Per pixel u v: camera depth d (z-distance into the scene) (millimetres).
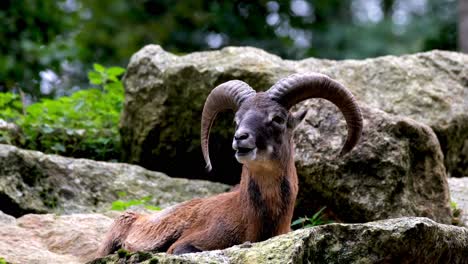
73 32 42188
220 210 15844
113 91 27344
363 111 19656
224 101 16359
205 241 15586
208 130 16766
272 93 15766
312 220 18719
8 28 35156
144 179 22031
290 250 12648
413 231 13656
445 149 23109
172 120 22953
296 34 47906
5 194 20172
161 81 23203
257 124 15164
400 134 19266
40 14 35594
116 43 44844
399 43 44625
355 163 19125
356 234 13508
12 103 27719
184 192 21812
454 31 44281
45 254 16781
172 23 46031
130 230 17078
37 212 20438
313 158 19406
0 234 17422
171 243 16203
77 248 17594
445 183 19531
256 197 15328
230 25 46031
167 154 23172
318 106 20016
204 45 46406
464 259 15078
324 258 13250
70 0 45906
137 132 23594
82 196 21156
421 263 14141
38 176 20969
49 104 26109
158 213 16938
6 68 34469
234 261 12883
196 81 22547
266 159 15062
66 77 41531
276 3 47906
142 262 13102
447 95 23359
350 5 50344
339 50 45688
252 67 22250
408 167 19125
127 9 46625
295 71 22547
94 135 25062
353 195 19000
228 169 22656
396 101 23016
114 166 22141
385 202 18797
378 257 13516
